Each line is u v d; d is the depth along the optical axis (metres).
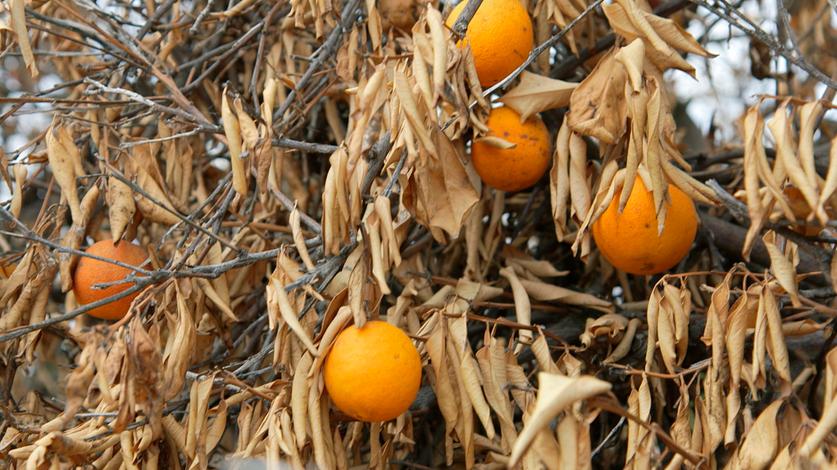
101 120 1.41
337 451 1.16
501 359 1.17
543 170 1.25
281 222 1.48
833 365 1.07
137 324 1.11
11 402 1.34
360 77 1.36
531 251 1.54
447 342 1.15
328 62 1.43
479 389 1.13
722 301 1.14
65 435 1.14
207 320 1.31
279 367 1.18
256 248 1.37
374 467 1.19
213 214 1.35
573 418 1.05
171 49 1.43
